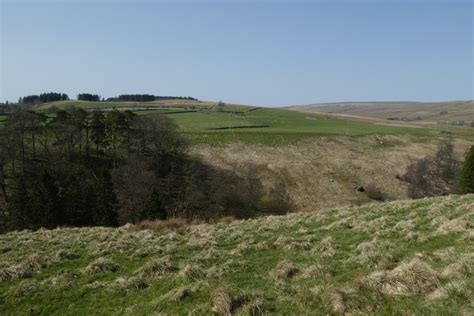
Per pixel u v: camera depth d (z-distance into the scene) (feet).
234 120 424.87
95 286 42.80
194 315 32.24
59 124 246.27
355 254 43.83
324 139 332.39
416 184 253.65
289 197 227.61
